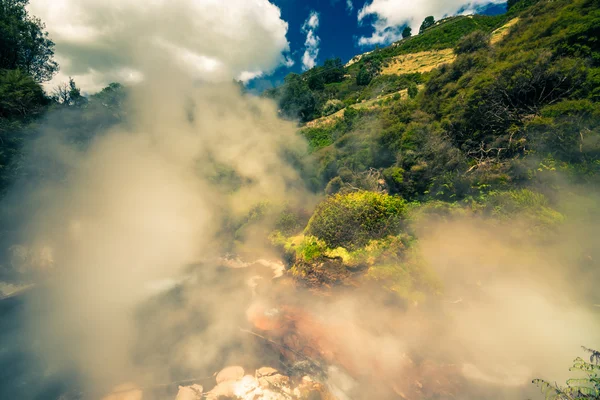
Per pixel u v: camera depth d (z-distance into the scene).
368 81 52.88
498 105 13.90
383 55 67.50
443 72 20.53
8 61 16.81
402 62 58.34
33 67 18.25
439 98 18.45
